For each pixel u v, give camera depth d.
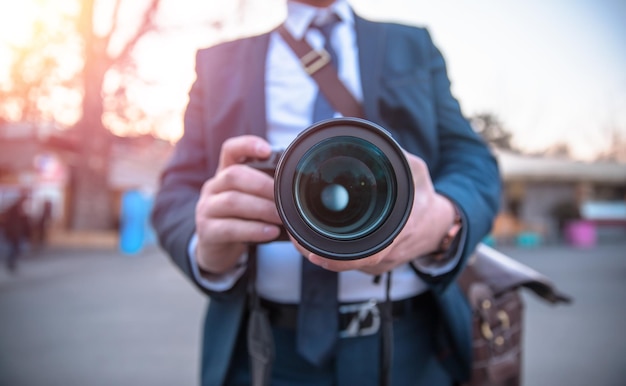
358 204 0.69
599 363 4.29
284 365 1.08
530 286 1.39
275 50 1.15
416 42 1.17
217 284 1.03
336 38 1.14
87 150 18.12
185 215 1.06
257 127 1.08
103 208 18.64
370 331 1.05
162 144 22.88
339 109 1.06
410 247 0.82
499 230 23.19
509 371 1.31
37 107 18.00
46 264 12.28
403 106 1.09
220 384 1.06
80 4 16.17
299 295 1.06
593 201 29.25
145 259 13.74
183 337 5.21
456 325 1.14
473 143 1.12
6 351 4.68
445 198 0.92
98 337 5.21
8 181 18.41
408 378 1.10
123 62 16.38
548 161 25.19
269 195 0.83
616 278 10.45
